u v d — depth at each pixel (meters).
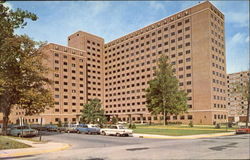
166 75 53.28
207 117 71.25
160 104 52.53
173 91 53.25
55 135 30.02
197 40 78.38
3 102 28.92
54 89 90.38
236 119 39.56
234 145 14.99
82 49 111.69
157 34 93.62
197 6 80.06
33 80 28.83
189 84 78.44
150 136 25.53
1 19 16.52
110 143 19.19
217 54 78.19
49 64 90.44
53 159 11.55
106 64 119.69
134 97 101.38
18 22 16.97
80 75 101.69
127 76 106.19
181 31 84.25
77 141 21.66
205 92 73.19
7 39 19.88
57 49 94.31
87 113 58.66
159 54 91.75
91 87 112.94
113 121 63.88
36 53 29.47
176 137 24.36
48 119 87.31
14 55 22.31
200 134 26.98
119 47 112.81
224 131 32.16
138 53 101.81
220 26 82.31
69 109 94.88
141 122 91.88
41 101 27.81
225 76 81.25
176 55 84.62
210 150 12.75
